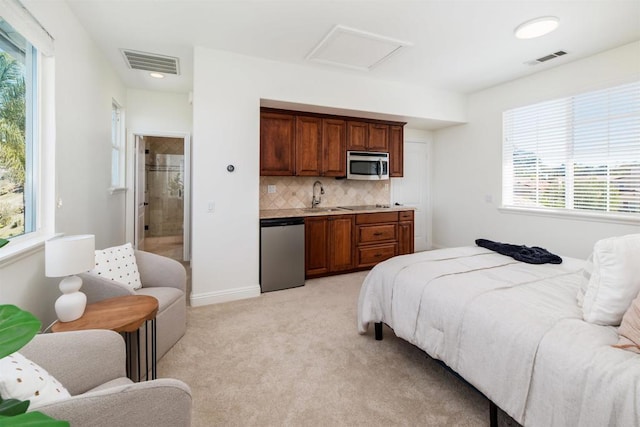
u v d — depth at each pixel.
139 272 2.38
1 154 1.56
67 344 1.14
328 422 1.52
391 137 4.56
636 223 2.87
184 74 3.66
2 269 1.44
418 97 4.20
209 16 2.43
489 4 2.27
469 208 4.66
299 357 2.10
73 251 1.50
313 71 3.52
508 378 1.27
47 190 1.96
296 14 2.41
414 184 5.31
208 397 1.70
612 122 3.06
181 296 2.35
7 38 1.60
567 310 1.38
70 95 2.25
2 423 0.52
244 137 3.19
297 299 3.20
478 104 4.45
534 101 3.72
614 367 1.00
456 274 1.91
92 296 1.87
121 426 0.87
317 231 3.86
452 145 4.95
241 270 3.23
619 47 2.96
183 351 2.17
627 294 1.20
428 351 1.70
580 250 3.32
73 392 1.12
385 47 2.98
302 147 3.89
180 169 6.84
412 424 1.51
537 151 3.74
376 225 4.28
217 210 3.09
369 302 2.26
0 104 1.56
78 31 2.42
